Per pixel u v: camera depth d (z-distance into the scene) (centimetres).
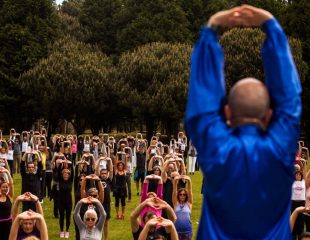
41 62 4931
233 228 259
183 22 5703
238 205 254
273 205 257
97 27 5978
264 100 255
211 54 263
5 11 5244
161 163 1777
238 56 4631
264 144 252
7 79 5034
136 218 997
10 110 5162
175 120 4894
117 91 4919
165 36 5550
